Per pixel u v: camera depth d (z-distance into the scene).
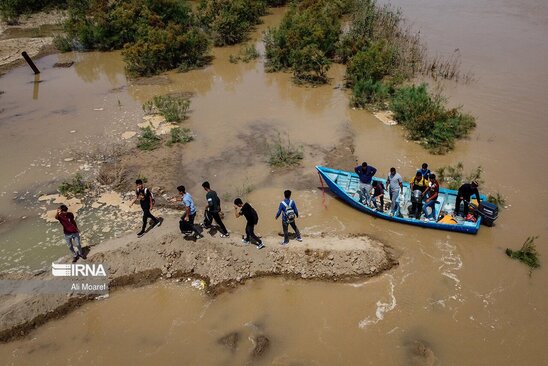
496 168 14.50
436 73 21.83
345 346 9.00
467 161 14.96
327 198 13.41
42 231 12.33
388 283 10.41
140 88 22.22
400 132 17.17
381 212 12.25
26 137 17.44
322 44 23.64
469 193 11.62
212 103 20.17
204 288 10.52
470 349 8.83
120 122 18.42
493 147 15.68
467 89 19.98
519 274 10.51
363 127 17.62
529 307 9.70
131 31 27.56
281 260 10.87
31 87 22.75
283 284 10.50
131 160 15.57
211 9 27.69
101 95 21.50
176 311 9.98
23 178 14.72
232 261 10.87
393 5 33.66
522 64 22.34
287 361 8.72
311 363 8.66
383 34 25.89
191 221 11.16
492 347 8.86
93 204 13.34
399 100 17.97
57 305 10.10
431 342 9.01
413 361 8.64
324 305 9.95
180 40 23.95
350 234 11.88
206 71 24.27
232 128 17.67
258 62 25.34
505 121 17.25
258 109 19.39
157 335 9.44
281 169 14.85
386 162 15.17
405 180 14.00
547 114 17.61
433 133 15.99
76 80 23.64
